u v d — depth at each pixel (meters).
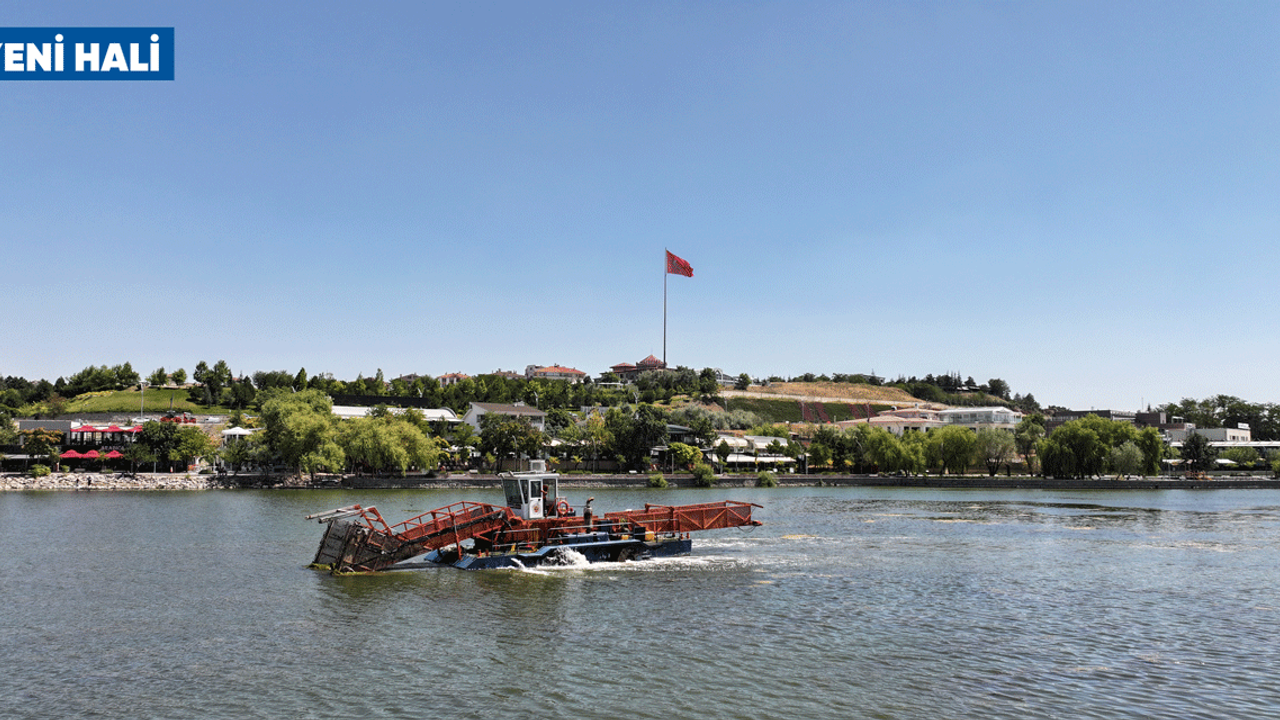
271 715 22.44
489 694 24.23
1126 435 166.25
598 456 167.88
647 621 33.84
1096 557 54.34
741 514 57.56
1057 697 24.17
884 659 28.17
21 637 30.92
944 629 32.66
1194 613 36.12
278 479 128.38
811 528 73.81
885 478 167.00
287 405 140.62
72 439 151.25
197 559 50.53
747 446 195.38
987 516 89.12
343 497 109.50
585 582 43.06
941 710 23.00
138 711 22.78
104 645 29.75
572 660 27.86
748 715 22.56
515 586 41.69
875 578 44.84
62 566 47.69
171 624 33.12
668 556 53.31
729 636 31.31
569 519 51.09
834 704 23.48
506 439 149.88
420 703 23.42
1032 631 32.44
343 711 22.75
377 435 132.12
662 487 141.12
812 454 184.50
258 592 39.78
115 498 104.81
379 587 41.25
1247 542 64.00
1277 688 25.11
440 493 120.00
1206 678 26.12
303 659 27.92
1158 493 143.88
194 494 113.94
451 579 43.69
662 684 25.23
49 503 95.88
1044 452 163.50
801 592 40.50
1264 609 37.09
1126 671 26.84
